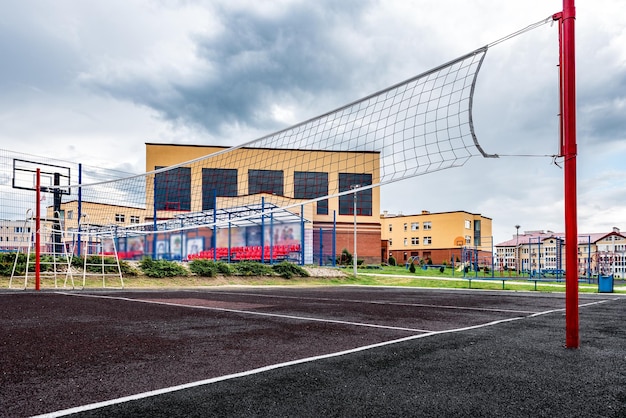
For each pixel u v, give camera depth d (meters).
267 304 8.81
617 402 2.41
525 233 59.78
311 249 32.62
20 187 18.94
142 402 2.38
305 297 11.47
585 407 2.32
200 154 35.81
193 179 35.41
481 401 2.41
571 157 4.23
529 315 7.33
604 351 3.91
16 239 17.67
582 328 5.69
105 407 2.30
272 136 11.27
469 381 2.82
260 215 25.69
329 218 37.34
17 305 7.79
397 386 2.70
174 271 17.20
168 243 33.91
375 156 38.09
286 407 2.30
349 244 37.75
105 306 7.79
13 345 4.06
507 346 4.12
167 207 34.62
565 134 4.28
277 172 36.62
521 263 41.44
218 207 33.91
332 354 3.68
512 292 17.03
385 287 20.23
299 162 36.91
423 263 45.91
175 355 3.63
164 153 35.31
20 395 2.52
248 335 4.71
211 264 18.91
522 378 2.91
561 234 54.62
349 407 2.30
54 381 2.82
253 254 29.06
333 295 12.80
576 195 4.21
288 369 3.14
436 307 8.92
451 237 52.06
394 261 44.19
